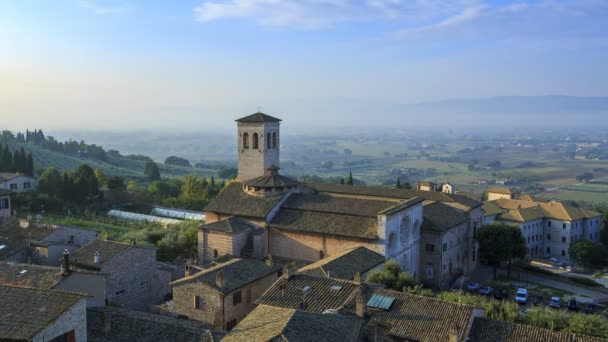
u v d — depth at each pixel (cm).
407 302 4706
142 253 7075
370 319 4447
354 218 7900
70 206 14550
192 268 7125
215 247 8044
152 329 4716
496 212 15038
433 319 4431
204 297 5644
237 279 5878
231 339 3866
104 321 4769
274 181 8594
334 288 5084
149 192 17588
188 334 4575
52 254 7881
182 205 16025
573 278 10750
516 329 4466
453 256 9419
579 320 5562
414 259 8675
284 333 3644
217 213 8575
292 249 8050
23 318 3894
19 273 5544
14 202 12950
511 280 10381
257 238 8075
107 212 14888
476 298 6309
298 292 5094
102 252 6806
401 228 8050
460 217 9744
